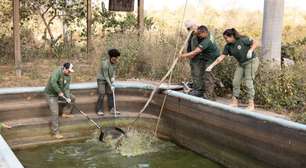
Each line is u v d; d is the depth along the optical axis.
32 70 9.40
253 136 5.68
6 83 8.20
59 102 7.30
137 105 8.11
